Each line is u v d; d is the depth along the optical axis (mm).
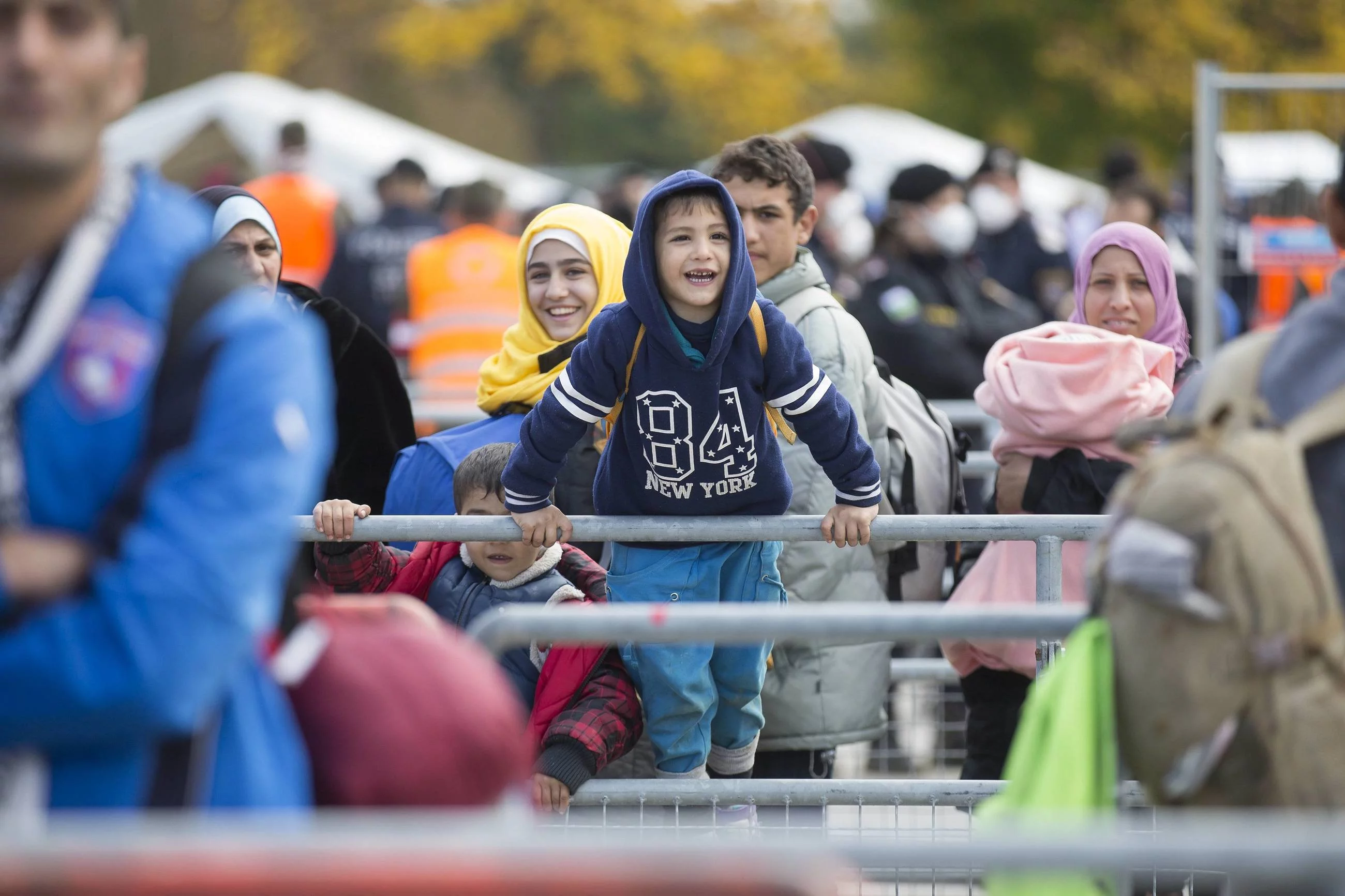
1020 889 9031
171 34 117875
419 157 59094
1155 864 6984
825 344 17172
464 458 17281
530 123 142750
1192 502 8914
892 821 17594
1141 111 94500
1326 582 8969
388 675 8586
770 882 6645
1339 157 10305
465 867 6609
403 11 126688
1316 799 8844
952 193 32625
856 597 17031
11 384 7371
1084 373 16953
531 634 10352
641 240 14094
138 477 7344
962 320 32062
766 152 17859
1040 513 17172
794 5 133375
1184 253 35969
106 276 7500
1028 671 16891
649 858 6723
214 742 7750
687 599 15211
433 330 35750
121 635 7121
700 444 14445
